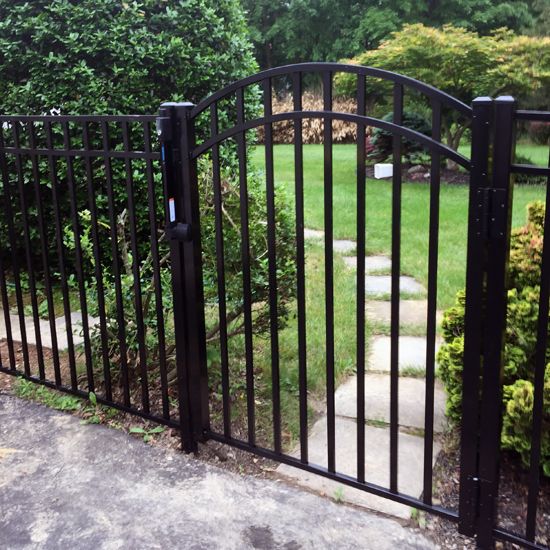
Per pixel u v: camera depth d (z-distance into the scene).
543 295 1.79
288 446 2.70
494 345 1.86
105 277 3.42
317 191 9.34
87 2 4.40
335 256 5.73
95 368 3.30
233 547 2.11
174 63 4.56
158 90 4.68
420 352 3.64
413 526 2.18
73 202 2.83
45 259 3.06
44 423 2.95
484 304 1.86
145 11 4.58
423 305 4.43
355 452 2.64
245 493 2.39
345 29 26.11
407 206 8.06
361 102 1.96
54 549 2.12
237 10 5.06
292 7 26.77
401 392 3.14
